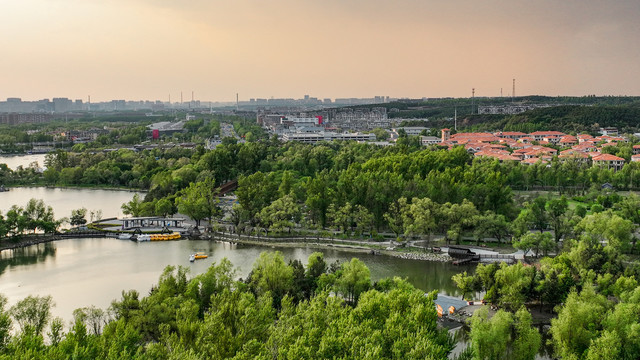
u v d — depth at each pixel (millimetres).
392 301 140750
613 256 191500
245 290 173375
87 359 109312
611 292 171500
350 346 117000
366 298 146250
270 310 146750
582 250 192125
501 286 176375
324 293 151250
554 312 173875
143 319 146000
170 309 149250
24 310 148250
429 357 108312
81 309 151375
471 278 184875
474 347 133000
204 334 125625
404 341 116562
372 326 128750
